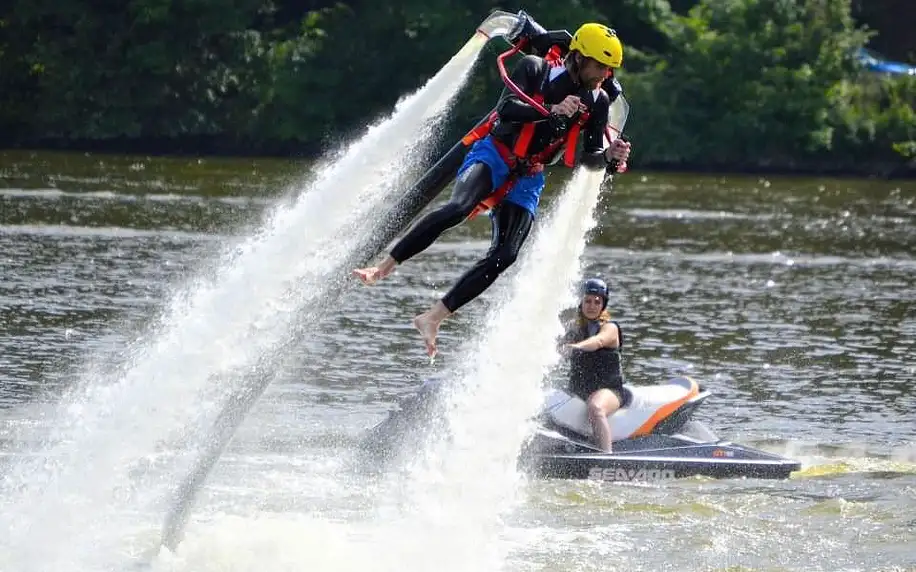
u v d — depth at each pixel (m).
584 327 41.78
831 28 187.25
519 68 29.19
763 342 64.50
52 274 75.25
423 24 186.38
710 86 185.12
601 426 40.44
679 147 183.12
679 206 134.75
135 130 187.38
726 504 37.12
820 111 182.75
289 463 39.47
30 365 51.25
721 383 54.88
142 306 65.94
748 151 184.50
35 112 188.12
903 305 77.94
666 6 190.62
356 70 190.62
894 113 187.12
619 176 169.38
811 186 165.75
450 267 86.12
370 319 66.38
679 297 78.06
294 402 47.97
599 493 37.97
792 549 32.78
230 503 34.88
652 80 184.50
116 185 133.62
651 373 56.12
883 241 111.81
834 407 51.25
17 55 189.62
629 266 91.00
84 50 186.38
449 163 30.06
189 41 188.75
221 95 194.62
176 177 146.12
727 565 31.38
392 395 49.84
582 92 29.14
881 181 178.12
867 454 44.06
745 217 126.62
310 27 196.62
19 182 132.00
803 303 77.50
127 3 186.75
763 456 40.91
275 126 189.88
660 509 36.38
